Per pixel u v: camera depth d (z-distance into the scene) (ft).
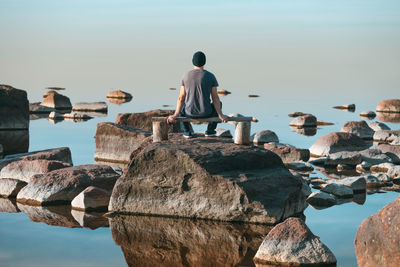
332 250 24.04
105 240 25.63
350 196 35.04
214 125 32.91
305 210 31.35
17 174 37.19
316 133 68.13
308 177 41.96
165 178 29.68
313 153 53.52
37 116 88.28
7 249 24.09
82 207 30.94
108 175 34.53
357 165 46.57
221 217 28.91
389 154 48.88
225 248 24.64
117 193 30.42
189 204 29.40
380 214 20.39
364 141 57.47
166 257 23.43
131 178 30.27
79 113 92.63
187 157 29.17
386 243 19.76
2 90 68.54
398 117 89.86
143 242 25.38
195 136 34.04
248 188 28.66
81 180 33.22
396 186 38.52
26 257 23.08
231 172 29.30
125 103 108.58
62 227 27.61
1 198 33.73
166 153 29.60
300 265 22.16
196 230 27.35
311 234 23.08
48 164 36.52
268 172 30.22
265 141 59.82
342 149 52.85
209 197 29.07
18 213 30.22
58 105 100.94
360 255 21.20
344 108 102.42
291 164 46.75
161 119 31.53
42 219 29.04
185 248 24.63
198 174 29.07
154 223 28.53
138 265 22.36
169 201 29.73
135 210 30.22
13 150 54.60
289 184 30.17
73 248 24.38
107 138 49.52
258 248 24.47
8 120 68.74
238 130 31.40
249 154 30.25
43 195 32.30
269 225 28.27
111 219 29.22
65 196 32.63
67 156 43.14
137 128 51.70
